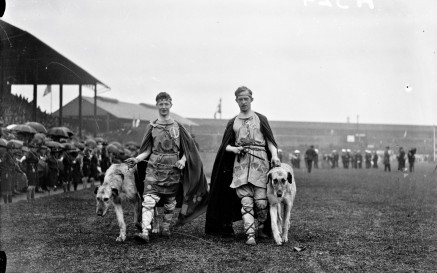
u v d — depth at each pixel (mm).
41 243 6660
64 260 5660
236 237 7324
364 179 23922
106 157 19172
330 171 37344
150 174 7062
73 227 8047
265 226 7316
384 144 91688
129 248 6395
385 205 11531
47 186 14719
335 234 7488
